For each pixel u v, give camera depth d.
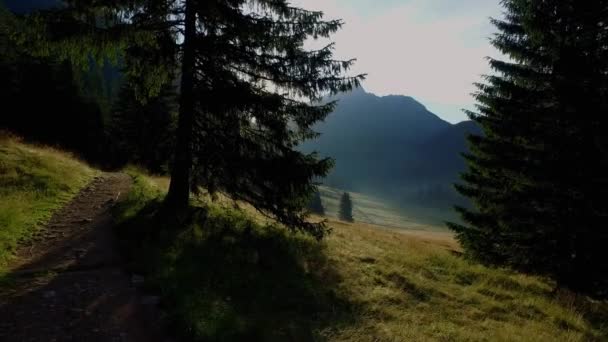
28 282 6.54
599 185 11.30
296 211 11.86
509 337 8.20
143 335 5.42
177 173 10.77
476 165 15.39
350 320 7.71
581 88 11.17
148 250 8.23
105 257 8.06
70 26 8.24
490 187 15.55
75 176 15.83
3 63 34.28
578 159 11.42
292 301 7.95
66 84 38.31
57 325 5.35
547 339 8.51
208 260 8.59
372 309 8.57
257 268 9.15
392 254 14.42
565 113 11.66
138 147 28.45
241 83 10.48
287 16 10.40
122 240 9.04
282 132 11.07
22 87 35.34
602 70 11.31
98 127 43.91
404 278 11.41
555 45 11.70
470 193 15.66
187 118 10.50
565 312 11.18
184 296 6.46
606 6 11.07
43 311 5.66
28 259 7.57
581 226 11.45
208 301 6.57
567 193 11.77
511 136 13.30
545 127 12.30
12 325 5.19
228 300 7.12
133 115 31.92
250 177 11.18
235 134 10.91
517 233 13.07
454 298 10.68
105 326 5.50
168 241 8.91
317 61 10.37
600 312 11.95
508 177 13.71
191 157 10.98
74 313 5.73
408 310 9.02
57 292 6.31
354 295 9.23
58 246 8.41
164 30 9.67
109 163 41.66
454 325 8.51
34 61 35.31
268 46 10.62
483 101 14.56
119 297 6.39
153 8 9.44
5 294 6.00
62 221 10.16
